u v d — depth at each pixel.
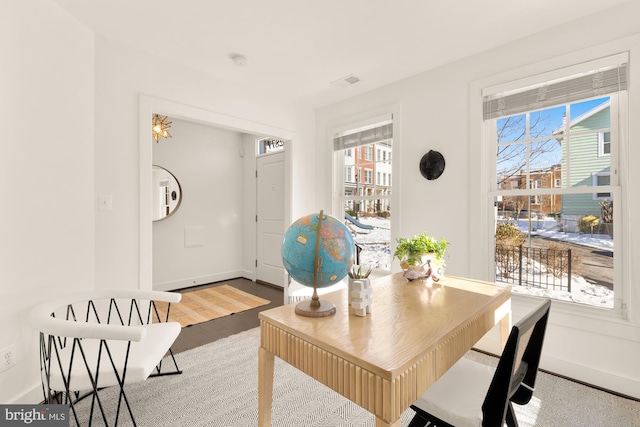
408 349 1.02
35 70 1.83
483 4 1.96
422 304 1.49
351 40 2.39
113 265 2.37
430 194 2.85
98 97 2.29
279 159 4.57
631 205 1.91
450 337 1.19
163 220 4.34
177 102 2.74
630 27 1.91
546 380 2.10
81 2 1.93
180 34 2.31
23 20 1.76
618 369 1.96
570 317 2.13
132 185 2.47
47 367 1.45
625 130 1.96
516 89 2.37
